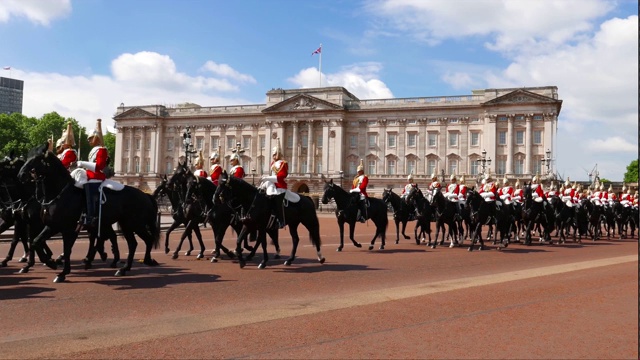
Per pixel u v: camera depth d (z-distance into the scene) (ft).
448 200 96.12
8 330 31.83
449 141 365.20
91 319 34.81
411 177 107.24
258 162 409.08
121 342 29.48
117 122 440.45
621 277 57.88
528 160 337.52
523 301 42.91
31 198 54.03
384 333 32.14
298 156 393.09
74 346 28.66
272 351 28.27
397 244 103.81
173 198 73.36
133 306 38.93
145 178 428.97
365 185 88.43
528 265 69.97
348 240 113.91
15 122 442.09
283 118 395.75
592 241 126.31
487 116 350.64
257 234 68.95
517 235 115.24
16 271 55.93
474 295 45.09
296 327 33.17
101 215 51.80
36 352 27.53
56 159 49.21
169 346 28.84
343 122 384.47
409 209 105.40
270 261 68.74
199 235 70.54
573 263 72.84
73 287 46.39
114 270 57.88
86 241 96.58
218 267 61.62
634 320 36.78
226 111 420.77
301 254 79.36
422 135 371.35
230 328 32.76
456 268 65.21
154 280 50.93
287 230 148.56
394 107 376.07
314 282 51.31
